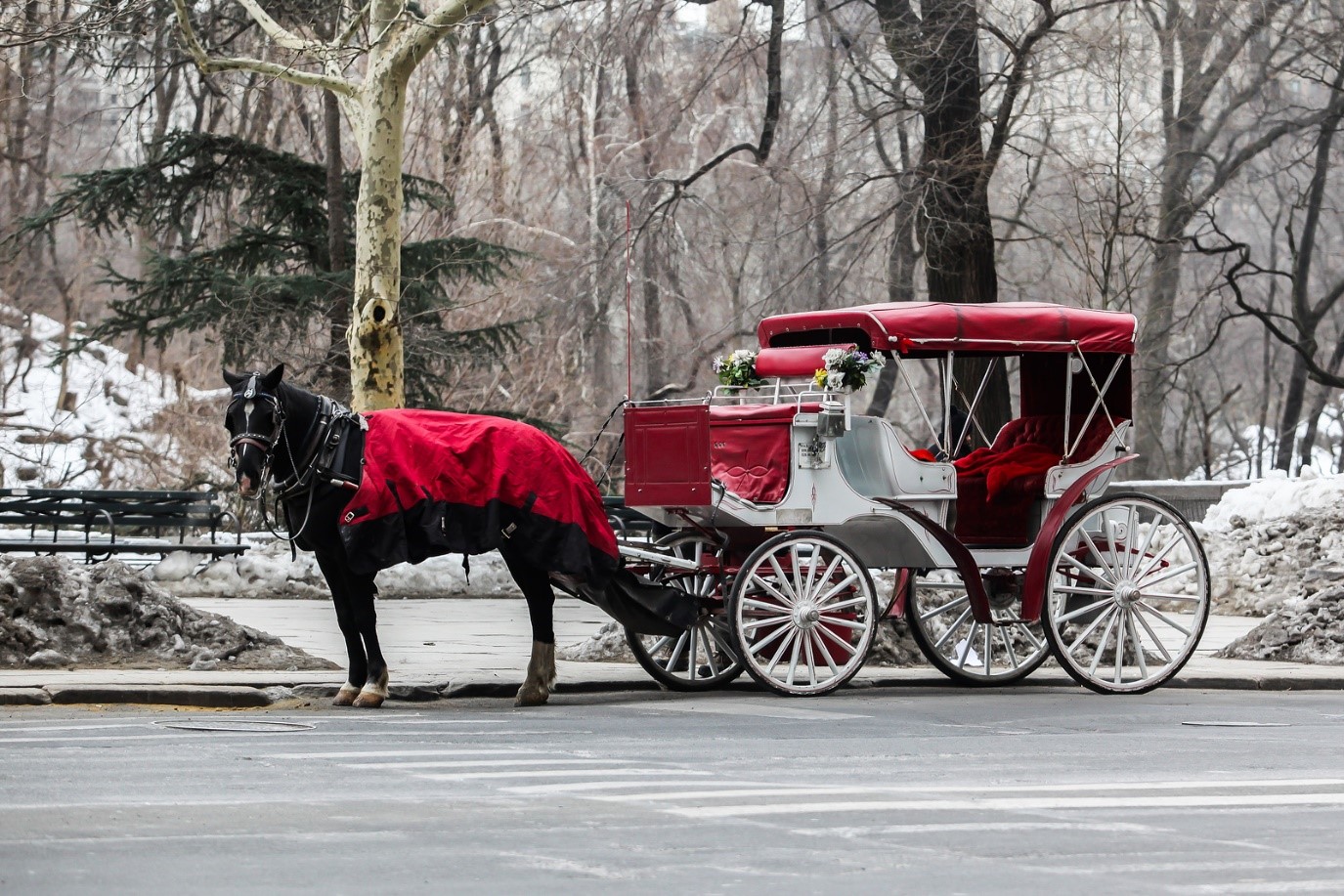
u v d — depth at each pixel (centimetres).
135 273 5056
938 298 2791
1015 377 4634
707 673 1364
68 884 571
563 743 977
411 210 2942
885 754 935
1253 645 1617
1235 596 2281
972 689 1390
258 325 2662
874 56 3325
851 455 1319
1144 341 4150
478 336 2838
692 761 897
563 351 3744
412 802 747
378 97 2072
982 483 1377
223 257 2755
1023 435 1452
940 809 741
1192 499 2770
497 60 4050
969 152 2766
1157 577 1374
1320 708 1248
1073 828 700
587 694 1309
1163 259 3975
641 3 3105
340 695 1205
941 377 1374
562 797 762
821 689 1281
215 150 2720
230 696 1198
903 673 1444
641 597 1241
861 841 663
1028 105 3353
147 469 3606
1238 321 6738
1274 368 5650
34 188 4541
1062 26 3194
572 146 4412
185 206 2812
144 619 1365
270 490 1158
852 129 3120
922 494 1321
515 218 4134
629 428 1274
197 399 3738
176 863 610
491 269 2906
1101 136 3656
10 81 3959
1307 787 824
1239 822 722
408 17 2084
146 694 1193
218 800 751
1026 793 792
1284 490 2384
